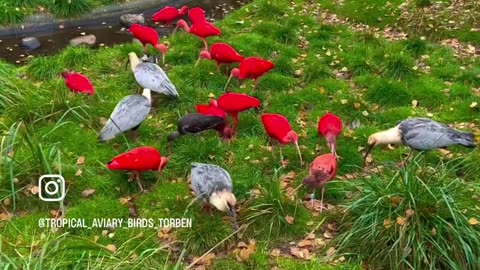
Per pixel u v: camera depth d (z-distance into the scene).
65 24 8.25
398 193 4.59
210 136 5.65
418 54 7.12
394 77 6.63
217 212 4.86
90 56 7.03
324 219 4.82
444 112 6.11
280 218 4.75
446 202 4.40
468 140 5.07
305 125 5.91
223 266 4.50
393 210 4.54
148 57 6.80
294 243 4.70
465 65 6.95
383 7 8.23
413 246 4.38
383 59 6.90
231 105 5.46
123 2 8.71
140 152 4.96
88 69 6.82
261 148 5.57
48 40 7.88
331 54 7.07
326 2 8.58
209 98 6.19
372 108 6.18
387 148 5.60
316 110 6.10
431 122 5.14
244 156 5.46
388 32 7.78
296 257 4.60
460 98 6.30
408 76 6.62
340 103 6.09
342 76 6.76
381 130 5.82
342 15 8.27
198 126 5.35
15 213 4.93
